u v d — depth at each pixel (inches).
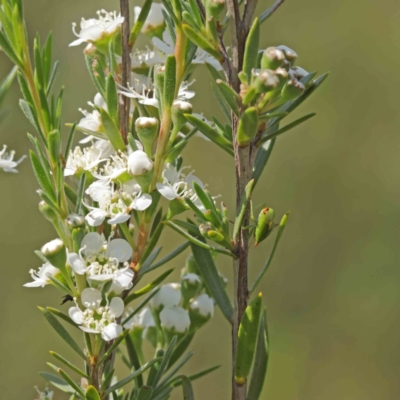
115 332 19.3
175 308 20.7
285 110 19.7
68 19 31.2
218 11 19.4
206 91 37.5
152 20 20.6
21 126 26.3
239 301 19.8
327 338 42.7
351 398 41.8
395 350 42.4
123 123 20.0
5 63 22.3
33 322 31.5
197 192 19.5
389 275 43.1
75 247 19.3
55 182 19.4
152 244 19.7
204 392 35.3
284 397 41.5
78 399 20.1
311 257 43.7
